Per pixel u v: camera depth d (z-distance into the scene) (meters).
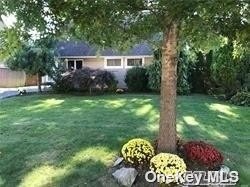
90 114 9.70
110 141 6.55
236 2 3.91
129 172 4.77
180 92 14.65
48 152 6.03
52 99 13.45
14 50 4.45
